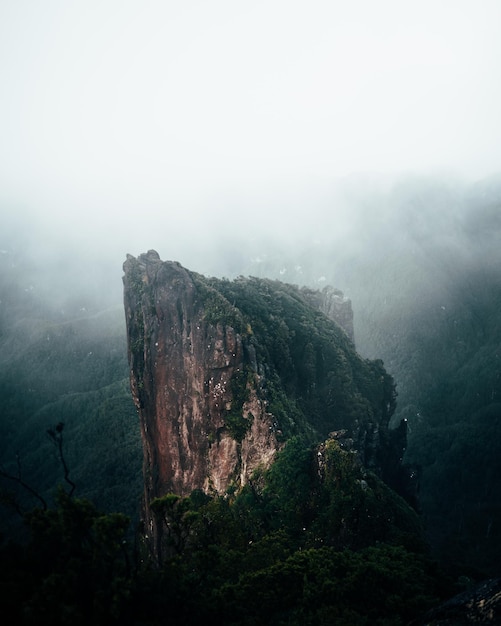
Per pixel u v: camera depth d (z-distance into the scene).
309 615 33.41
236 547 53.19
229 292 90.25
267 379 76.00
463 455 167.75
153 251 97.75
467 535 127.25
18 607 26.05
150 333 83.62
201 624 32.44
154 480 84.62
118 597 27.53
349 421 86.44
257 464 68.25
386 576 36.56
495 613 27.19
